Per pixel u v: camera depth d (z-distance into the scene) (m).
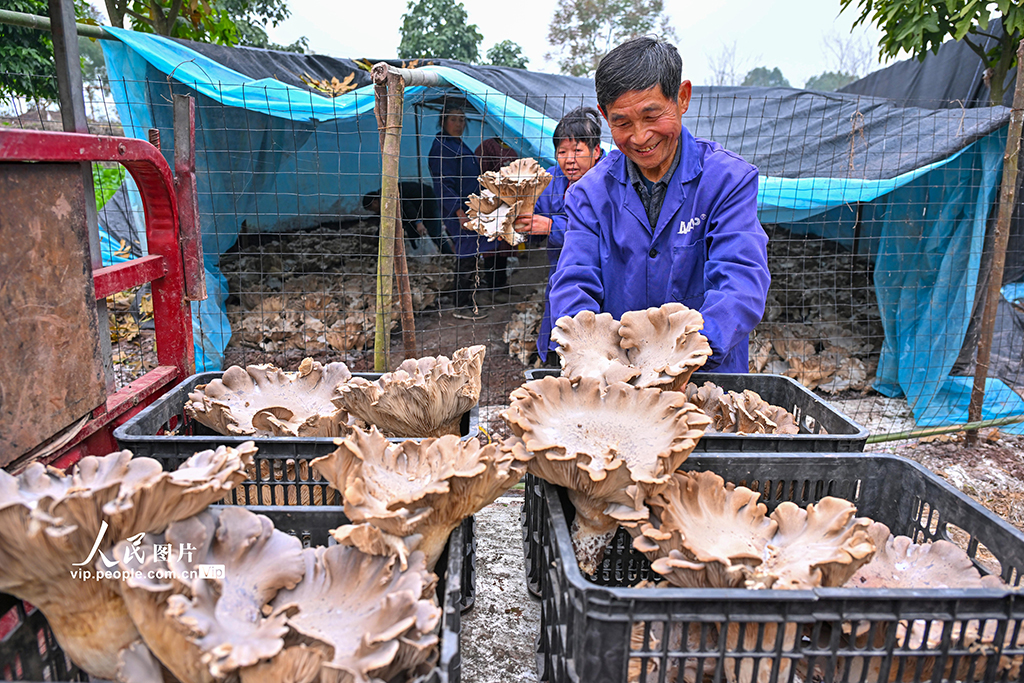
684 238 2.31
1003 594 1.14
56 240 1.53
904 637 1.27
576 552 1.62
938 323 4.95
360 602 1.16
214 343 5.47
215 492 1.15
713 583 1.27
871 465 1.78
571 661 1.26
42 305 1.49
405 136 6.54
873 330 5.79
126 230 5.79
